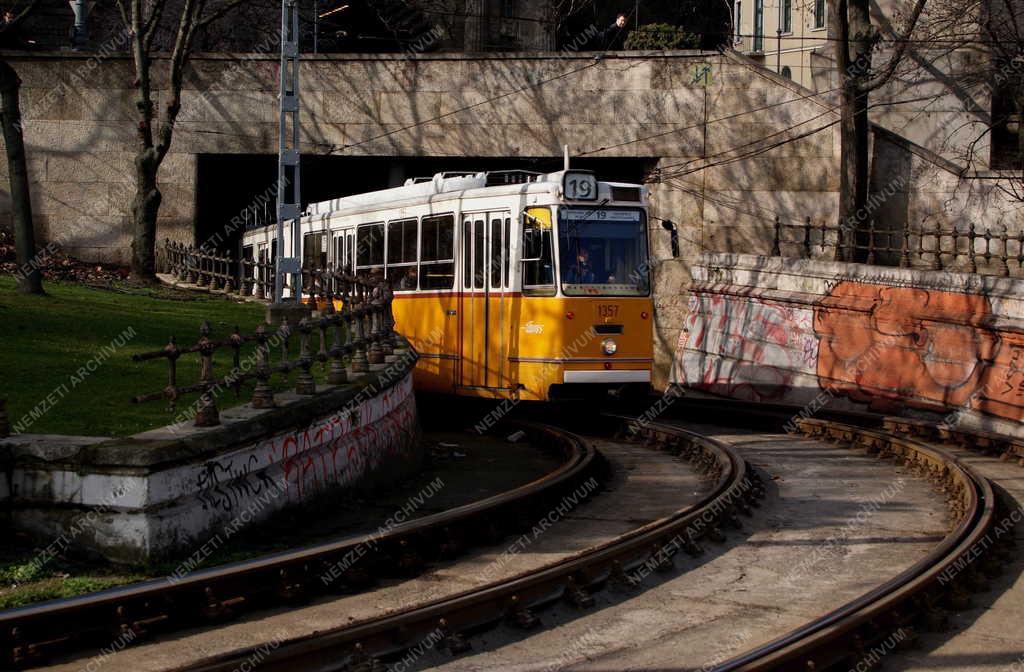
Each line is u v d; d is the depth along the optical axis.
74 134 28.97
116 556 8.16
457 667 6.41
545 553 9.44
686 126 28.52
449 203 18.78
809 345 23.48
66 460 8.30
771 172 28.31
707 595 8.18
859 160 25.02
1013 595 8.27
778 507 11.98
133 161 29.02
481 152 28.92
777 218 26.69
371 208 21.23
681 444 16.45
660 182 28.67
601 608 7.74
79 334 15.94
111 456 8.14
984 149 30.78
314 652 6.00
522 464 15.00
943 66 30.48
